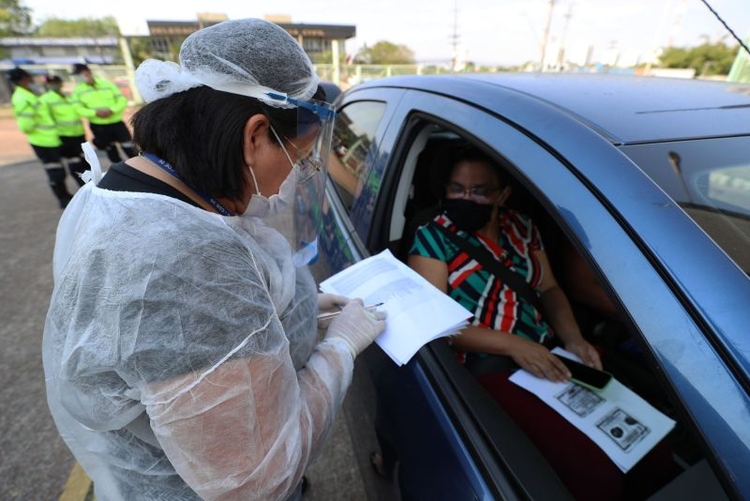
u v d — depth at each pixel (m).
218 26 0.61
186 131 0.58
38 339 2.57
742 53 3.02
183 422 0.53
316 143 0.78
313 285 0.90
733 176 0.80
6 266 3.49
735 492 0.53
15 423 1.97
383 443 1.10
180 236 0.53
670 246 0.66
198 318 0.52
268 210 0.74
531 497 0.73
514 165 0.93
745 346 0.56
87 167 5.26
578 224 0.76
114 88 5.50
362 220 1.57
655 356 0.62
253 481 0.58
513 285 1.41
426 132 1.50
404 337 1.01
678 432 1.10
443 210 1.50
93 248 0.53
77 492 1.68
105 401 0.58
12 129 11.09
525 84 1.21
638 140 0.84
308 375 0.78
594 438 1.08
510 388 1.22
